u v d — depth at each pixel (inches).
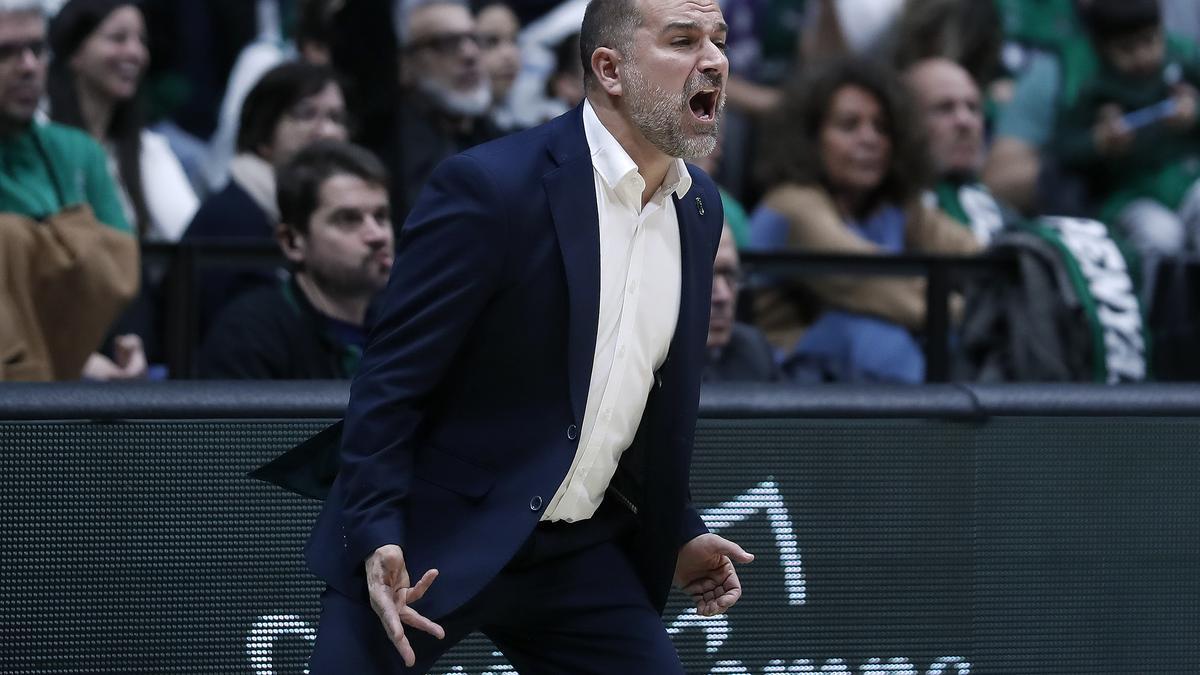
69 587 487.5
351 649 407.5
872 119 842.8
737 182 1062.4
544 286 413.7
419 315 404.2
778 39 1135.6
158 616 494.0
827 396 536.1
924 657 542.3
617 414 426.3
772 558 531.5
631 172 416.8
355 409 405.1
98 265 645.9
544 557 429.4
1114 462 555.8
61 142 713.6
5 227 632.4
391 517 397.7
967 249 864.3
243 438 498.9
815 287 794.2
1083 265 765.9
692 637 528.1
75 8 812.6
